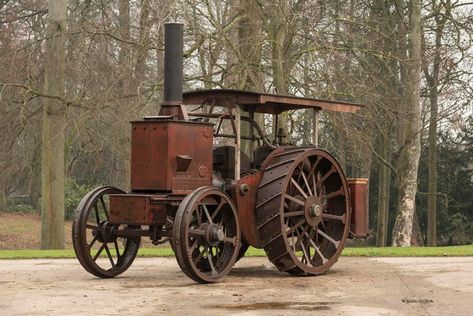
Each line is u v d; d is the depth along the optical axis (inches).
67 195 1477.6
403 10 1072.8
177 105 446.3
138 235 435.2
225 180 457.7
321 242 489.1
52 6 903.7
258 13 816.9
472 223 1568.7
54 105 907.4
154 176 425.1
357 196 495.5
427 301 345.4
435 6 1071.0
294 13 794.2
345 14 871.7
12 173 1114.1
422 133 1257.4
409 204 1072.8
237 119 457.1
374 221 1621.6
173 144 423.8
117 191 450.9
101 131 906.1
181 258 402.3
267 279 434.3
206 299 355.3
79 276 449.4
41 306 335.3
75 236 431.2
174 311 321.4
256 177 453.7
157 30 754.2
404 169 1072.2
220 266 431.2
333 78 810.2
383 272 462.0
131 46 792.3
